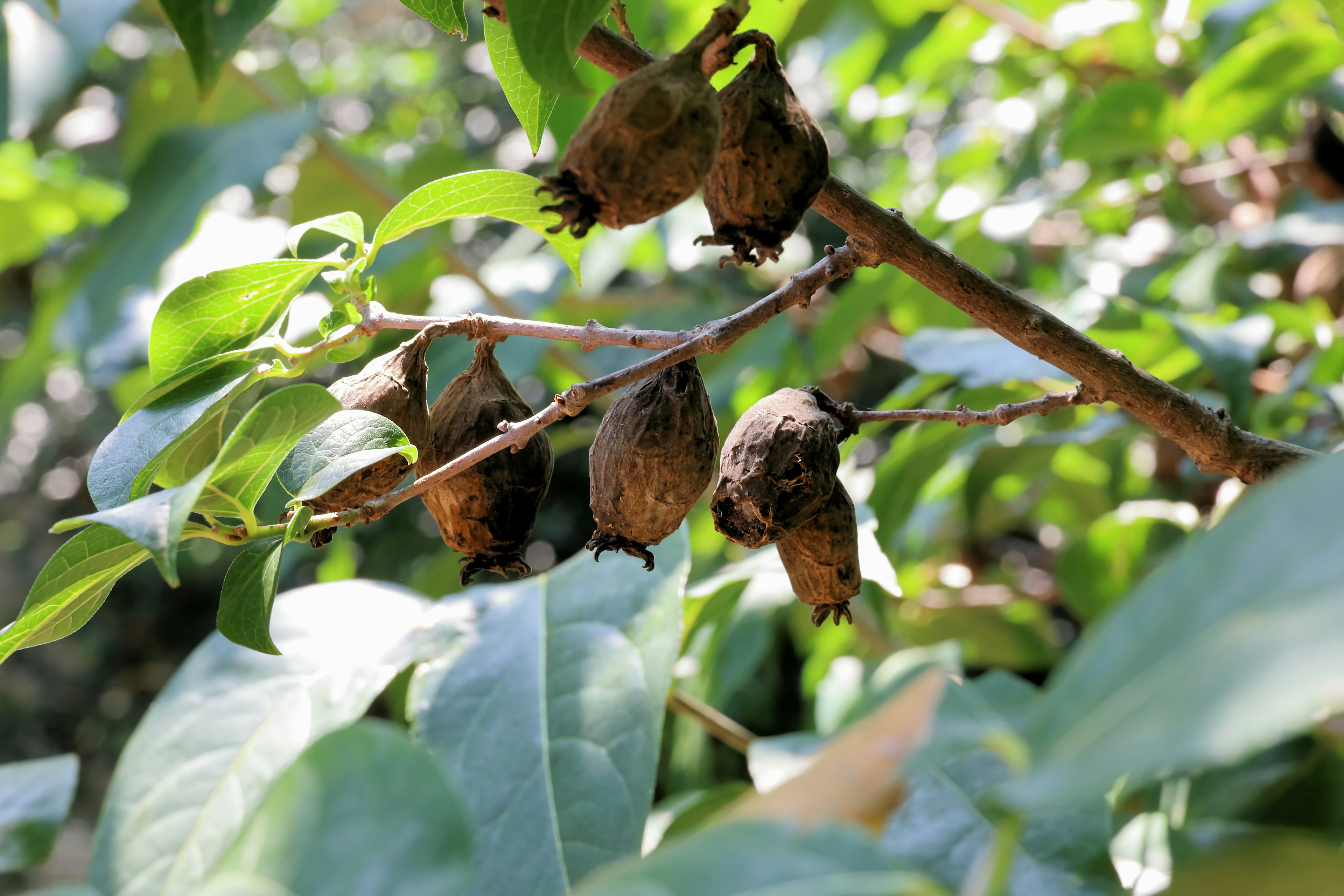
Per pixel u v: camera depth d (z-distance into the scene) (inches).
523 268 32.6
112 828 14.8
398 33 70.9
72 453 73.7
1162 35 26.3
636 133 10.6
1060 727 8.9
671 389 12.0
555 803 14.0
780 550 12.5
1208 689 8.0
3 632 11.9
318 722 15.6
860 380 49.0
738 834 9.2
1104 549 22.6
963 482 25.7
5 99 24.1
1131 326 18.9
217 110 32.3
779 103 11.3
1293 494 8.9
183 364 12.9
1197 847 14.3
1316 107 22.8
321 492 11.7
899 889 8.9
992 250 28.3
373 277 13.0
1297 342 22.3
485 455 12.0
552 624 15.8
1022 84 32.0
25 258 35.4
